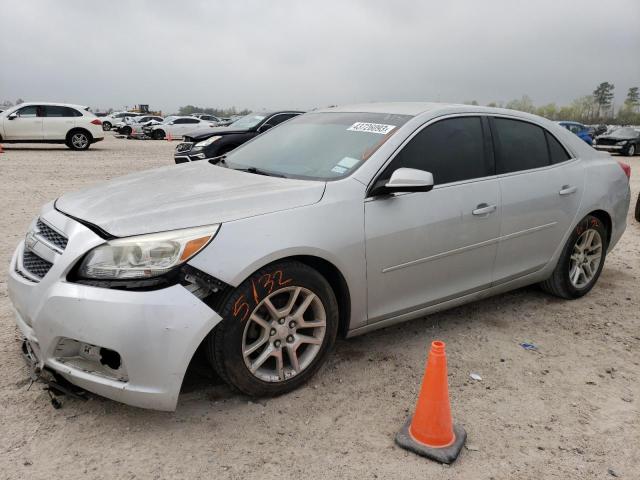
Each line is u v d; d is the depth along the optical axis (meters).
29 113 19.80
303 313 3.04
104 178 12.40
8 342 3.55
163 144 28.80
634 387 3.34
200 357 2.98
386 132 3.58
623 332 4.13
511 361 3.61
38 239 2.93
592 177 4.58
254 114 13.16
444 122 3.76
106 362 2.61
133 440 2.67
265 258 2.79
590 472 2.56
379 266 3.29
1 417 2.79
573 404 3.12
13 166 14.28
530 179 4.09
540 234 4.20
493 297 4.77
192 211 2.80
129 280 2.56
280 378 3.02
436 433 2.63
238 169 3.80
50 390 2.92
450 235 3.58
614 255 6.36
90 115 20.94
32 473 2.42
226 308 2.73
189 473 2.46
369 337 3.89
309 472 2.49
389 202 3.30
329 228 3.04
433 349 2.63
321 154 3.64
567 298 4.70
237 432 2.76
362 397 3.12
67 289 2.59
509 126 4.13
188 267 2.61
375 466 2.54
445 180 3.62
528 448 2.72
